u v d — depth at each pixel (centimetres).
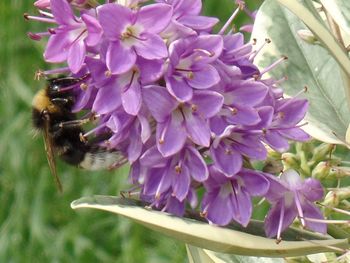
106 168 20
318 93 23
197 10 18
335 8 20
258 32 24
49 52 18
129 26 17
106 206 17
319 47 23
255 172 18
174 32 18
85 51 17
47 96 22
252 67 18
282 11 24
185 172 18
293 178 18
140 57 17
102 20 17
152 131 18
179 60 17
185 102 17
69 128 21
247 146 18
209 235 17
